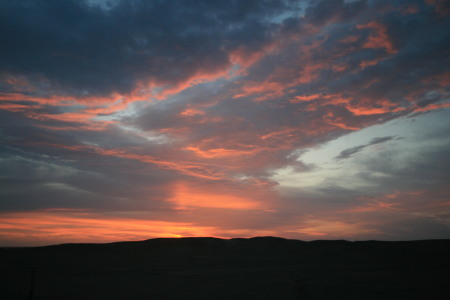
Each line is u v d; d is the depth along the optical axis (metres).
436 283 29.14
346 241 81.50
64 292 26.56
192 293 25.77
